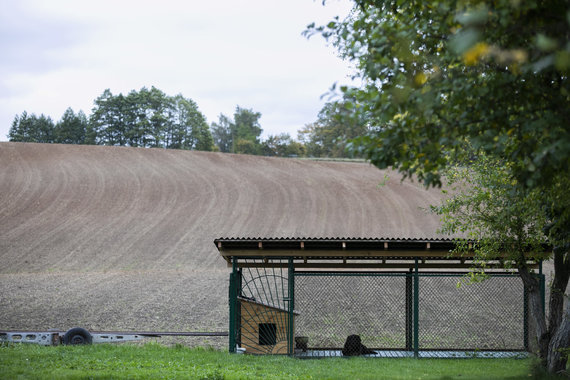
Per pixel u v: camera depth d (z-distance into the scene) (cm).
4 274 3422
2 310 2388
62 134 16862
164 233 4772
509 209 1101
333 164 8338
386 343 1744
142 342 1803
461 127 605
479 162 1178
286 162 8412
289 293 1447
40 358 1237
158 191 6341
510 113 612
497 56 486
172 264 3819
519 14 512
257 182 6975
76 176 6794
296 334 1877
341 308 2334
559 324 1170
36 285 3041
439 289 2673
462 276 1446
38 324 2125
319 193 6462
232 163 8112
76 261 3862
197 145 15888
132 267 3716
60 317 2270
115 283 3142
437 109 586
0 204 5553
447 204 1256
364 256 1459
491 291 2592
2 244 4275
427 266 1545
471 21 444
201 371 1113
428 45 680
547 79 671
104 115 15650
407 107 579
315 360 1349
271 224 5181
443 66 653
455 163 1202
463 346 1706
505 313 2214
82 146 8475
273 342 1450
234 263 1445
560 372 1100
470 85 578
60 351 1351
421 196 6250
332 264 1555
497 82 577
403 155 612
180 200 6009
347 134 13412
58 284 3088
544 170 605
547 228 1070
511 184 1074
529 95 609
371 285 2812
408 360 1371
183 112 16112
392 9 713
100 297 2728
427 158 614
